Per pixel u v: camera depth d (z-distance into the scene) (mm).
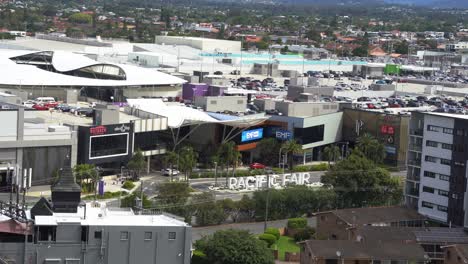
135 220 91688
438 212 162125
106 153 190000
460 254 130625
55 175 171250
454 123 159625
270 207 161250
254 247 119625
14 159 168625
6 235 85375
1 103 190125
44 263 85188
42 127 177250
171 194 153625
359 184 172250
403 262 125625
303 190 167000
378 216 149875
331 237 144750
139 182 186000
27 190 167500
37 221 86125
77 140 181875
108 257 86875
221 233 122375
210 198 158250
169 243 88750
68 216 89188
